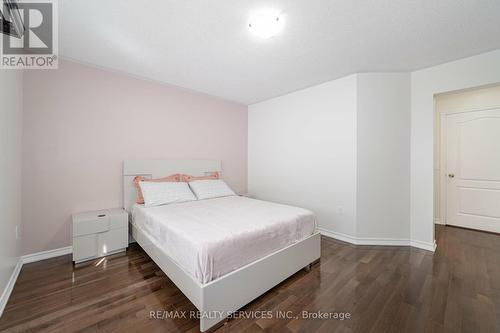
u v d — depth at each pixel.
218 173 3.73
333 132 3.02
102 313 1.48
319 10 1.61
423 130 2.61
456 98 3.48
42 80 2.26
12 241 1.81
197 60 2.42
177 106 3.32
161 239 1.88
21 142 2.12
